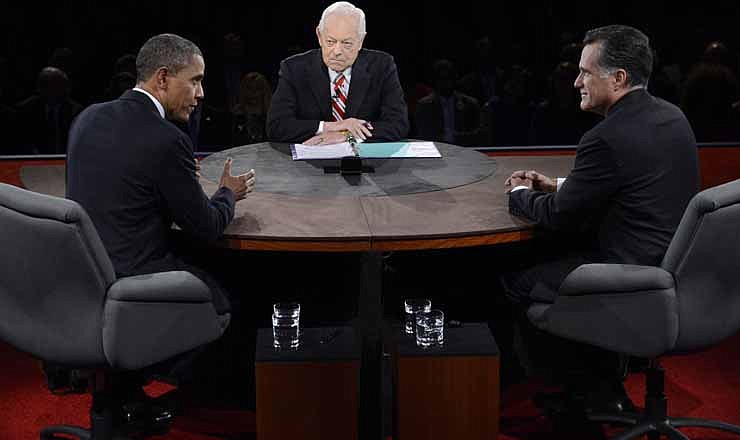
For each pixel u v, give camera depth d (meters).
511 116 5.06
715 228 2.53
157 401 3.18
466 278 3.73
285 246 2.66
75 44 4.85
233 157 3.66
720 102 5.11
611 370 3.22
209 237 2.69
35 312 2.55
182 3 4.89
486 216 2.86
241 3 4.92
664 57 5.15
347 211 2.89
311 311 3.62
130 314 2.53
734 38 5.14
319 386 2.67
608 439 3.04
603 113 2.90
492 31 5.06
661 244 2.73
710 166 5.00
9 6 4.75
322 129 3.87
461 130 5.07
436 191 3.15
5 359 3.67
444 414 2.71
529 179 3.15
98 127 2.69
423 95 5.09
